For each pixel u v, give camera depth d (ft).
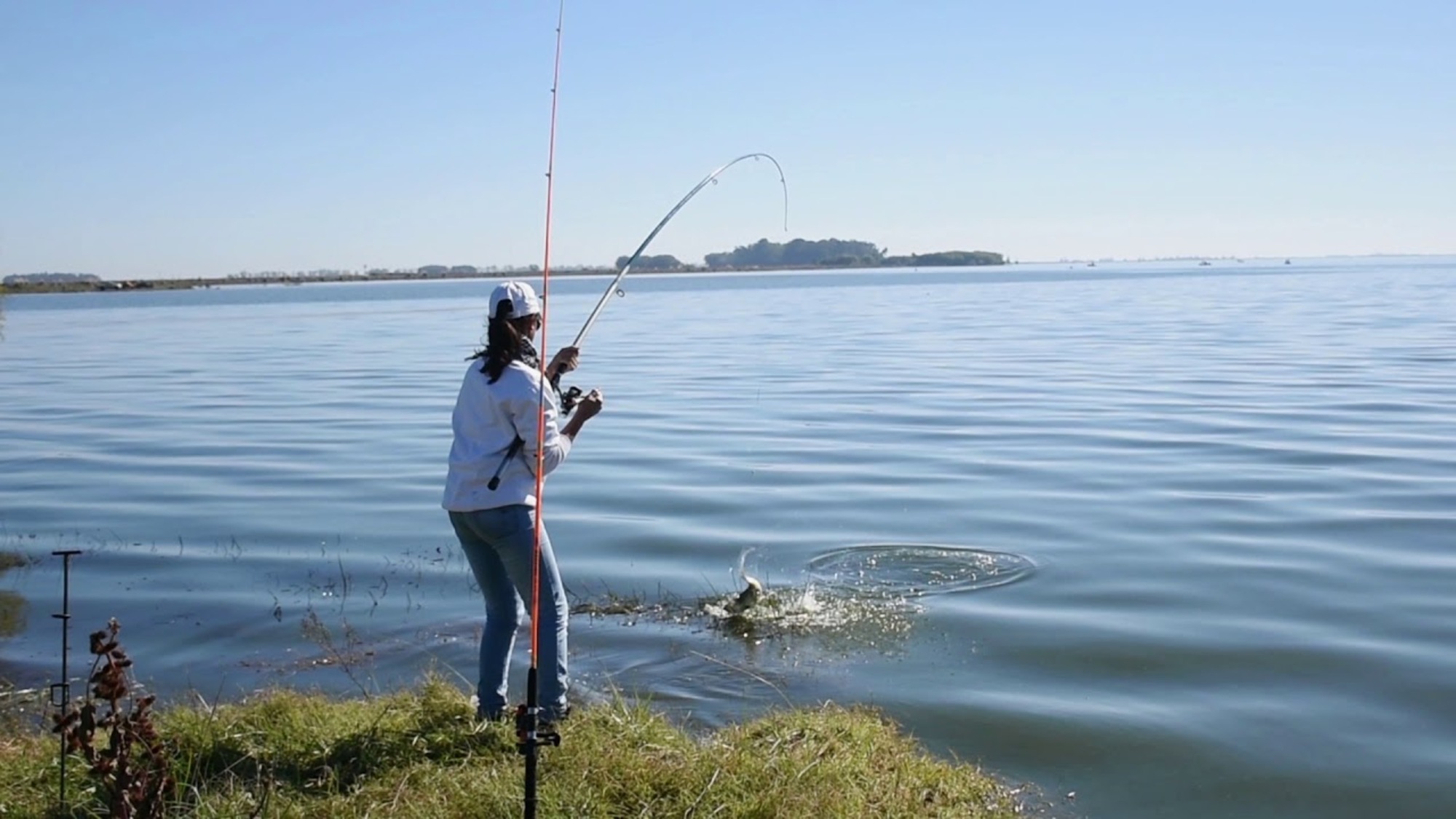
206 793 16.15
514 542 18.24
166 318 200.44
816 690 23.57
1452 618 27.20
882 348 106.52
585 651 26.18
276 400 74.23
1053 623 27.40
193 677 25.32
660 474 46.62
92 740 15.94
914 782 18.24
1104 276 440.04
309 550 36.11
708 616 28.58
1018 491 42.01
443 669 25.31
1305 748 20.66
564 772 16.71
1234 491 41.14
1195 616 27.73
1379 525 35.91
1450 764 19.99
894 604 29.19
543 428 17.58
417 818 15.62
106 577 33.50
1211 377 76.38
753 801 16.07
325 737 18.33
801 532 36.45
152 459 53.01
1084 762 20.29
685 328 142.00
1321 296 197.06
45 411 70.69
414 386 81.97
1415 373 76.48
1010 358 93.66
